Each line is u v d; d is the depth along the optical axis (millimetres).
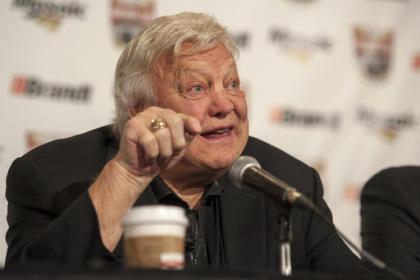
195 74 8055
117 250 7270
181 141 5984
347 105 13273
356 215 13039
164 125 6027
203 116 7992
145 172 6242
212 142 8000
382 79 13492
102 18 12281
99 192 6273
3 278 3932
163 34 8211
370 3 13625
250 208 8430
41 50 11938
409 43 13680
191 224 7973
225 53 8273
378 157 13266
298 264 8398
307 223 8719
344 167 13117
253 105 12859
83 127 11984
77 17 12172
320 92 13195
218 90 8062
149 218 4727
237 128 8180
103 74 12172
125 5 12422
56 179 8109
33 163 8258
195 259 7789
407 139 13414
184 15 8453
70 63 12039
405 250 8906
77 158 8492
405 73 13578
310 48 13250
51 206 7879
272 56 13062
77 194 8008
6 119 11648
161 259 4684
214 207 8453
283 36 13156
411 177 9695
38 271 4062
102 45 12227
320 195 9188
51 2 12094
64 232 6082
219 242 8156
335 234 8781
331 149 13086
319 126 13094
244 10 13031
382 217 9352
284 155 9578
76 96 12016
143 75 8336
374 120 13344
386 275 7082
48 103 11867
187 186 8383
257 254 8023
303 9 13320
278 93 12992
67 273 4012
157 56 8234
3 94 11680
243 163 6180
